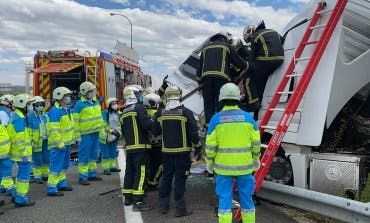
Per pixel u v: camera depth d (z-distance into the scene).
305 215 6.18
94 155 9.04
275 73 6.98
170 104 6.32
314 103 6.09
